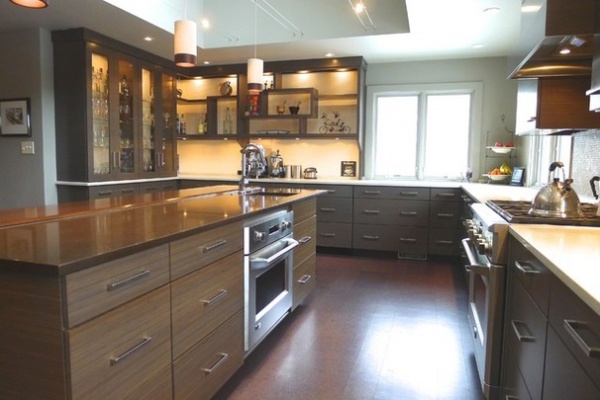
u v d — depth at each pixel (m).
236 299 2.02
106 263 1.18
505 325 1.85
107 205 2.28
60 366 1.08
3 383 1.15
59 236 1.40
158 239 1.38
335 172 5.45
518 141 4.73
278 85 5.28
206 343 1.75
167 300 1.47
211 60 5.19
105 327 1.19
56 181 4.20
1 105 4.15
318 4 4.23
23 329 1.11
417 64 5.05
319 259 4.70
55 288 1.06
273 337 2.64
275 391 2.04
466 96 5.02
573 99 2.46
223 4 4.54
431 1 3.13
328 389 2.06
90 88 4.10
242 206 2.31
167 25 4.06
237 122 5.54
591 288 0.91
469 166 4.99
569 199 1.99
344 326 2.82
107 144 4.36
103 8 3.48
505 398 1.81
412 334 2.70
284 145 5.63
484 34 3.95
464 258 3.63
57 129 4.16
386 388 2.08
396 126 5.29
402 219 4.64
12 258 1.09
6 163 4.23
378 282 3.83
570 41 1.79
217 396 1.99
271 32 4.40
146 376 1.37
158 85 5.05
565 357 1.09
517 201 2.60
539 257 1.29
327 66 5.00
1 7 3.44
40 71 4.01
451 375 2.21
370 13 4.07
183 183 5.46
